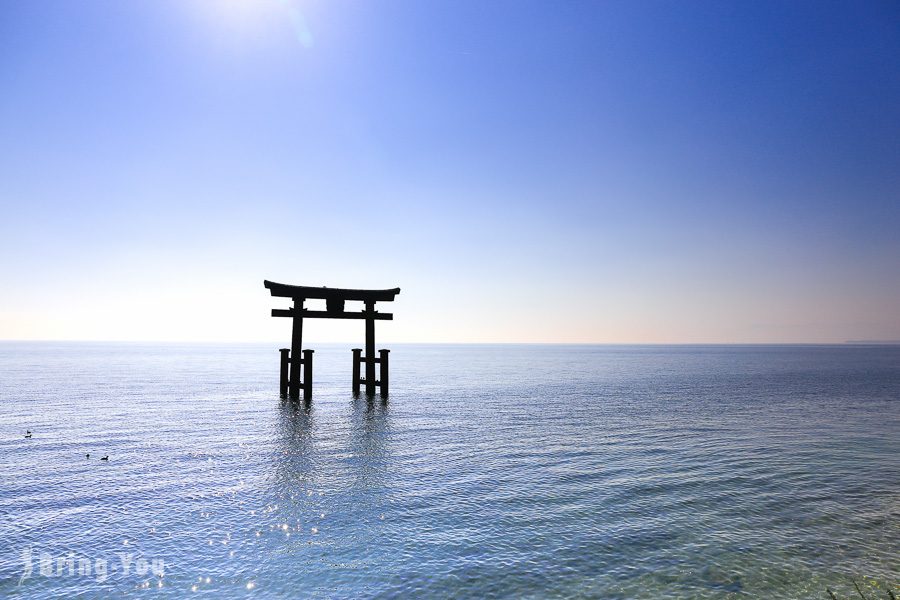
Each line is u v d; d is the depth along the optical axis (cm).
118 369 6562
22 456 1516
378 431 1992
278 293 2691
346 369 6894
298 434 1919
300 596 695
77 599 682
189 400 3023
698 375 5909
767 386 4309
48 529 925
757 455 1579
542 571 772
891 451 1647
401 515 1013
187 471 1352
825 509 1061
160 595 695
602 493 1169
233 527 942
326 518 995
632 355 16625
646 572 771
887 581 746
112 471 1345
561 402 3050
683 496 1148
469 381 4844
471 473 1350
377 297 2902
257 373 5959
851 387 4206
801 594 708
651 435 1934
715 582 739
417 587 721
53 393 3353
